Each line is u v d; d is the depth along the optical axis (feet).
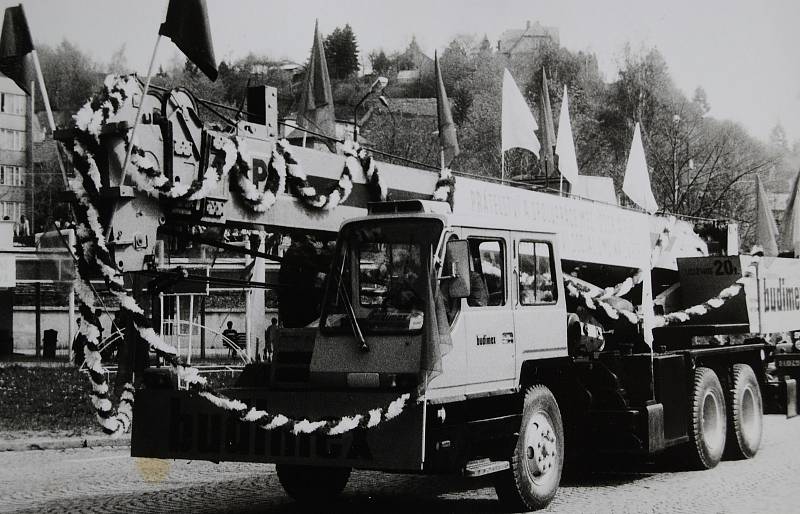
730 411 42.19
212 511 30.76
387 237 27.48
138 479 38.42
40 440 50.01
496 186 34.37
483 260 28.99
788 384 47.80
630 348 37.32
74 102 250.57
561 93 219.61
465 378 27.37
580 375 35.12
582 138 206.69
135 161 23.68
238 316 131.23
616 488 34.83
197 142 25.22
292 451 25.91
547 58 231.09
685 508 30.32
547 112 82.58
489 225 29.25
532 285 30.99
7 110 226.38
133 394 26.78
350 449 25.32
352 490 35.01
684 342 45.16
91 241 23.50
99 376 24.43
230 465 42.91
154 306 25.94
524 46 241.14
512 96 42.78
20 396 70.33
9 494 34.53
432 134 204.03
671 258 47.88
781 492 33.35
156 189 23.82
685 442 39.04
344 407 25.68
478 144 228.43
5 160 223.92
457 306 27.45
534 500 29.63
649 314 39.45
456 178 32.42
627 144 202.08
